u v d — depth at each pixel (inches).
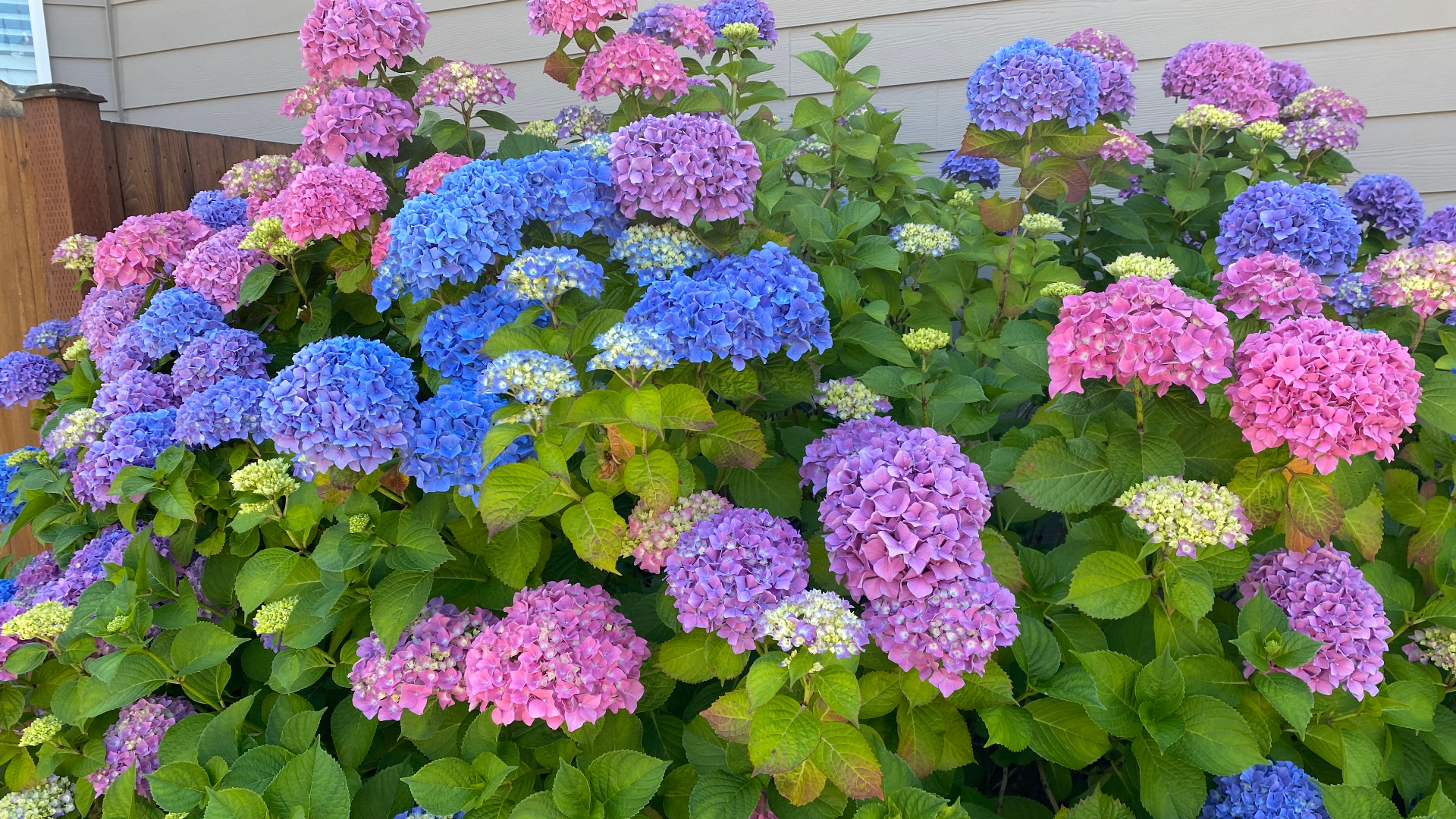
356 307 60.4
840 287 52.1
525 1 102.9
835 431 45.0
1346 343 38.0
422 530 41.7
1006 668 43.5
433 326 47.9
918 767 39.2
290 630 42.8
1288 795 38.3
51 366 67.3
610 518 39.1
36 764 50.3
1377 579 45.0
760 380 47.2
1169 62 78.2
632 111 64.7
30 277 86.5
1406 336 53.4
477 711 41.8
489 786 37.6
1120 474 41.3
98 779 46.6
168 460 47.7
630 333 39.3
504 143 66.2
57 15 121.0
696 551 38.5
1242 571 40.3
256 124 118.7
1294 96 77.6
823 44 95.0
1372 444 36.9
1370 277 52.3
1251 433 39.0
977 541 37.4
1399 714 40.1
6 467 64.7
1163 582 40.3
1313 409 37.3
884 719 43.8
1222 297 50.0
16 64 121.3
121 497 48.7
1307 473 40.4
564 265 44.3
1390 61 80.7
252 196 67.0
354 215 55.2
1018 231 64.7
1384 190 67.2
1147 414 42.7
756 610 36.9
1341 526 40.6
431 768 38.3
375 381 40.1
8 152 83.7
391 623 39.9
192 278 58.9
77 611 46.6
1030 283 60.6
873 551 36.6
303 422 39.2
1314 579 41.4
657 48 62.2
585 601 40.6
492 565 41.9
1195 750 37.5
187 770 40.6
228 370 53.6
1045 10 88.4
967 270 65.6
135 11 120.6
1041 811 44.0
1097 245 74.1
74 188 83.0
